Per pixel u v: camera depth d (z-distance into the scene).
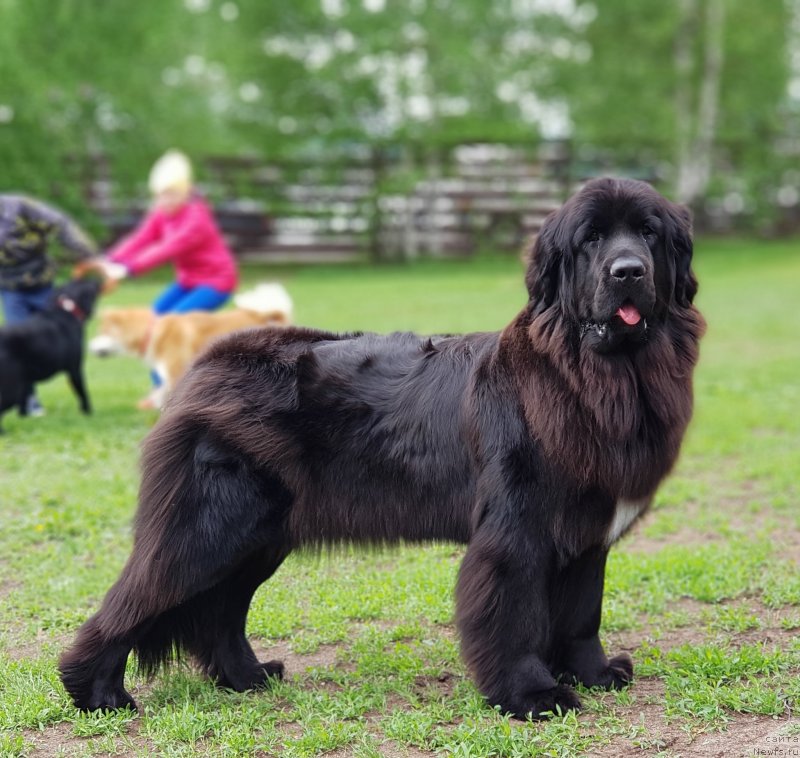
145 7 21.30
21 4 19.94
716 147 27.67
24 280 8.77
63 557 5.25
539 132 25.77
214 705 3.65
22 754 3.28
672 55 26.19
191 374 3.75
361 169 24.02
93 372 11.46
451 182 24.53
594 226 3.43
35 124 19.56
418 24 22.73
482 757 3.14
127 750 3.31
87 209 20.30
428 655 4.08
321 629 4.39
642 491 3.49
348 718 3.52
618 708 3.51
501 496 3.45
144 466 3.62
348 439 3.62
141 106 21.31
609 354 3.43
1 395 8.26
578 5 25.88
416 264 23.53
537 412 3.43
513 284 19.05
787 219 28.56
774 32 26.00
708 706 3.40
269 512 3.59
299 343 3.81
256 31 23.00
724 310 15.65
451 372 3.65
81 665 3.50
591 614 3.70
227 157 23.06
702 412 8.62
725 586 4.69
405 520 3.65
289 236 23.91
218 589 3.80
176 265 9.34
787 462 6.98
